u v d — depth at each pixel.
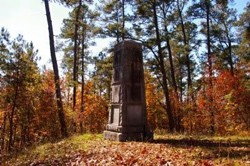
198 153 9.58
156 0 24.64
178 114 30.66
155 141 13.75
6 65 21.53
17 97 23.08
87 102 40.53
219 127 27.05
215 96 27.98
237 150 9.77
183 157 8.93
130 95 14.77
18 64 21.84
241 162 7.77
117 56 16.05
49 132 27.03
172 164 7.89
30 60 22.34
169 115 25.30
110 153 10.49
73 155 10.84
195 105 29.25
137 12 26.00
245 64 30.78
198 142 12.75
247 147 10.48
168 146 11.47
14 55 21.69
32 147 15.98
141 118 14.84
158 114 38.47
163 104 37.91
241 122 26.83
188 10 29.94
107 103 38.06
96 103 40.38
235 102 26.69
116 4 29.64
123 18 26.86
